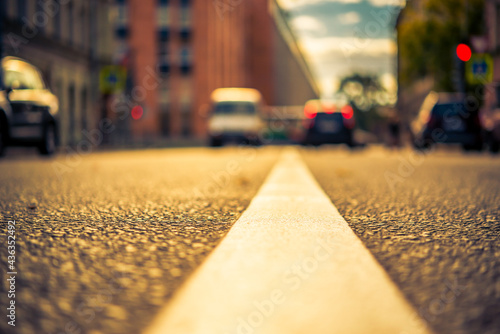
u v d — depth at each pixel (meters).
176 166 14.25
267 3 88.44
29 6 31.23
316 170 13.16
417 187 9.00
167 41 58.72
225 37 67.56
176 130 59.00
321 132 27.42
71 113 38.25
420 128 22.48
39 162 15.42
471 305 2.84
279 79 98.50
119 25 58.66
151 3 58.44
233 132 30.45
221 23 65.44
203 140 58.22
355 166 14.71
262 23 88.50
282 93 102.62
